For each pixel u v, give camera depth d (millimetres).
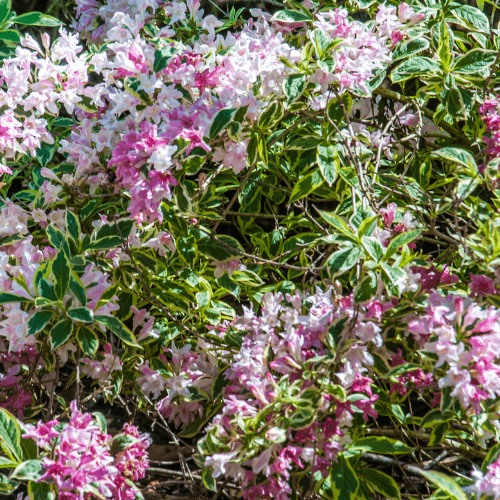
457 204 2504
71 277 2508
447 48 2729
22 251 2631
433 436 2537
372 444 2498
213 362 2713
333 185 2809
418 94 2891
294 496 2514
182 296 2770
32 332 2484
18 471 2393
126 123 2598
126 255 2744
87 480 2387
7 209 2688
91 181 2680
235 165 2613
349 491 2453
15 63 2670
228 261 2707
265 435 2389
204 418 2707
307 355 2477
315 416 2395
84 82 2676
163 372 2721
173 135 2539
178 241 2723
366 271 2486
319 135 2736
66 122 2844
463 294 2533
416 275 2492
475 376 2375
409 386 2549
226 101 2574
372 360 2445
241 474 2430
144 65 2561
